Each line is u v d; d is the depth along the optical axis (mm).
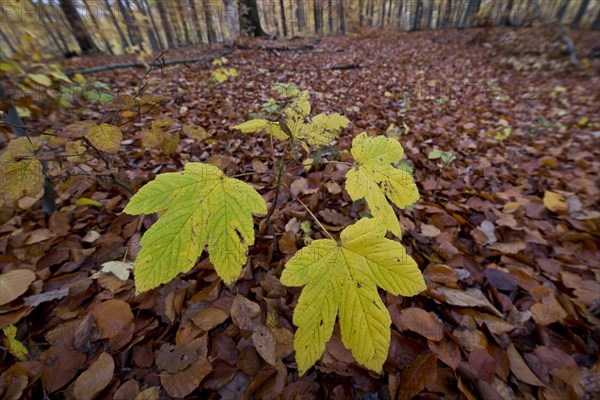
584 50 2717
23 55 870
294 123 303
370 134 932
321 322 214
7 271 402
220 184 228
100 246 452
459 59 2879
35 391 289
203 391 299
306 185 602
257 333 329
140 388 294
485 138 1092
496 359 348
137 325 348
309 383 308
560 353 358
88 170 436
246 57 2271
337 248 234
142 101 354
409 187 267
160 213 478
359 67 2301
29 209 515
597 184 797
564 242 577
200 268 409
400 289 218
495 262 514
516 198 700
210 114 1004
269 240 467
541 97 1852
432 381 295
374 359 207
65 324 339
